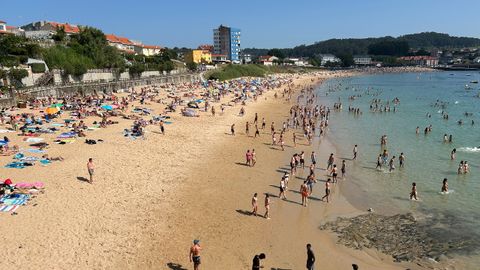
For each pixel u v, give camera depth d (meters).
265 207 23.38
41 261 16.12
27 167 26.97
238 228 21.12
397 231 21.06
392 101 85.00
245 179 29.14
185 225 20.97
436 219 22.53
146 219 21.11
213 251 18.61
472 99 88.88
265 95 94.19
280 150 38.62
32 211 20.38
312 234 20.78
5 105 47.28
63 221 19.64
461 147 40.19
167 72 114.12
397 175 31.06
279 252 18.86
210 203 24.14
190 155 34.19
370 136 46.19
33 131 36.50
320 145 41.31
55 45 75.94
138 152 33.31
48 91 57.94
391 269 17.39
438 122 56.28
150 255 17.70
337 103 80.62
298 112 65.12
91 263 16.45
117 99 61.31
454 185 28.48
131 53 118.12
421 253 18.69
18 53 63.19
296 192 27.05
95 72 79.12
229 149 37.56
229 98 79.31
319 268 17.61
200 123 49.34
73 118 45.06
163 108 58.59
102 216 20.70
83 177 25.92
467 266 17.47
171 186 26.31
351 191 27.47
